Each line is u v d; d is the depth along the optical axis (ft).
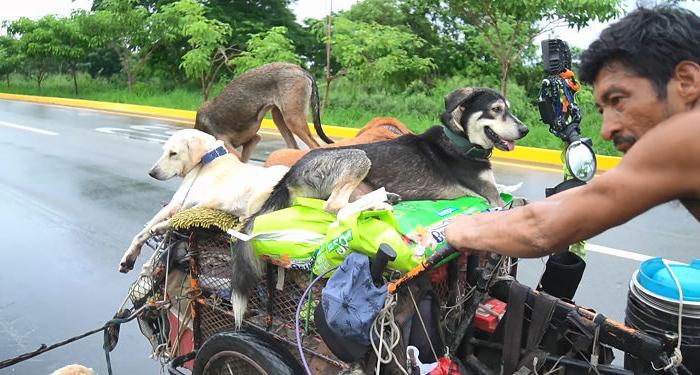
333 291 7.61
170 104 69.51
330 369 8.75
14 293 17.63
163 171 12.57
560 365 8.41
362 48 53.26
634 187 5.26
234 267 9.11
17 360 10.91
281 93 17.38
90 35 85.05
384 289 7.57
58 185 30.32
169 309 11.05
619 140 5.64
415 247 7.87
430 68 59.57
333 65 79.05
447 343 9.19
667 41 5.10
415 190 11.05
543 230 6.04
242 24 82.58
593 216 5.62
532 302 8.53
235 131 17.85
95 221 24.26
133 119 59.16
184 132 12.71
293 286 9.01
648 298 8.42
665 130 5.10
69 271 19.21
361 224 7.99
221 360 9.66
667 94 5.22
